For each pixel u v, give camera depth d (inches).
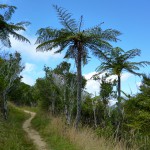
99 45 926.4
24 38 883.4
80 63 943.0
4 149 526.9
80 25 918.4
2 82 1082.1
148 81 912.3
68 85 1320.1
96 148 555.5
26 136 837.2
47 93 1555.1
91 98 1457.9
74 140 649.6
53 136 776.3
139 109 892.6
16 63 1198.3
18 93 2215.8
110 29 905.5
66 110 1231.5
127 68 1174.3
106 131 879.7
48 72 1487.5
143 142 761.6
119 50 1146.7
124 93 931.3
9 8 836.0
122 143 663.1
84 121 1395.2
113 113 1252.5
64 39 900.0
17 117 1544.0
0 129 705.0
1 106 1159.6
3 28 862.5
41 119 1291.8
